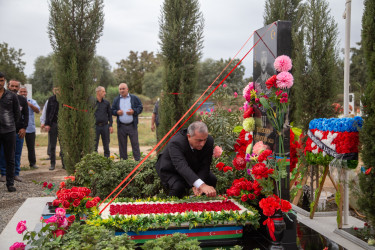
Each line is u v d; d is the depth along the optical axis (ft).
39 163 34.14
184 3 18.76
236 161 12.61
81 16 20.02
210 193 11.64
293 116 18.97
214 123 17.70
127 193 14.97
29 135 30.12
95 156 15.92
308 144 13.85
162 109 19.06
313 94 16.35
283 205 9.62
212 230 10.00
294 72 17.83
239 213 10.20
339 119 11.87
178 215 9.64
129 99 28.43
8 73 145.69
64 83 20.04
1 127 21.04
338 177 12.07
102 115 29.07
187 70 18.98
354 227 13.05
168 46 18.93
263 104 10.25
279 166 10.15
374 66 9.70
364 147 9.98
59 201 10.53
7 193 21.24
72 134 20.11
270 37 10.68
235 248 7.84
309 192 17.46
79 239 7.68
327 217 15.51
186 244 7.15
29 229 13.57
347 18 13.51
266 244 10.36
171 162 13.84
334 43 16.40
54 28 19.94
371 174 9.90
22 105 24.36
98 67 21.58
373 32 9.71
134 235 9.52
